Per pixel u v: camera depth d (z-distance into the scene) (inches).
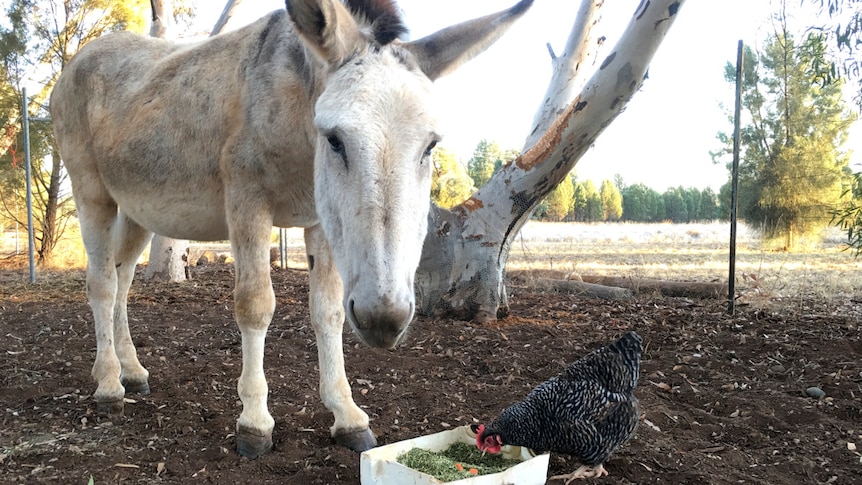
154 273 410.3
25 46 604.1
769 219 723.4
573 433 121.3
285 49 124.0
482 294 270.1
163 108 139.6
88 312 291.4
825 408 167.0
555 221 1754.4
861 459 136.3
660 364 207.6
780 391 181.6
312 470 122.6
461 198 811.4
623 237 1133.7
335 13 100.0
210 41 145.8
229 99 129.0
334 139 95.2
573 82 303.0
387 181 89.6
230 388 178.1
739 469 131.2
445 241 269.1
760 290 347.3
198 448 134.0
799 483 125.3
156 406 162.7
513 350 224.1
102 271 160.2
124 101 150.6
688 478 124.6
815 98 710.5
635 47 223.5
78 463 126.0
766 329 253.6
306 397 169.2
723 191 818.8
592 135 251.9
